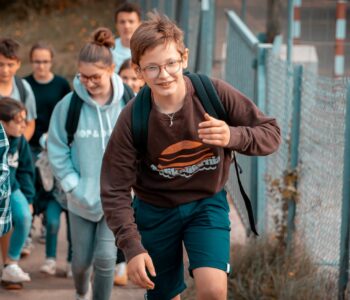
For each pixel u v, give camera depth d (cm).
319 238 702
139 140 490
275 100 834
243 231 930
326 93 674
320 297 663
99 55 620
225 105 493
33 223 923
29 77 919
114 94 632
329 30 1561
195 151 493
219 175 505
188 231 508
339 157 646
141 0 1806
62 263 829
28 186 732
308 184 733
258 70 878
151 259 509
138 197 521
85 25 2080
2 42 802
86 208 629
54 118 639
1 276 769
